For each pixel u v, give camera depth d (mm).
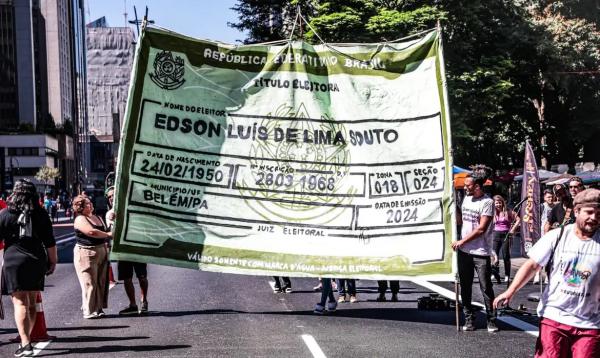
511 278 15281
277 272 9938
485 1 37688
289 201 10070
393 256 9773
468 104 34844
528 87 43562
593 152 45938
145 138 9938
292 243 10000
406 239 9773
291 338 8461
